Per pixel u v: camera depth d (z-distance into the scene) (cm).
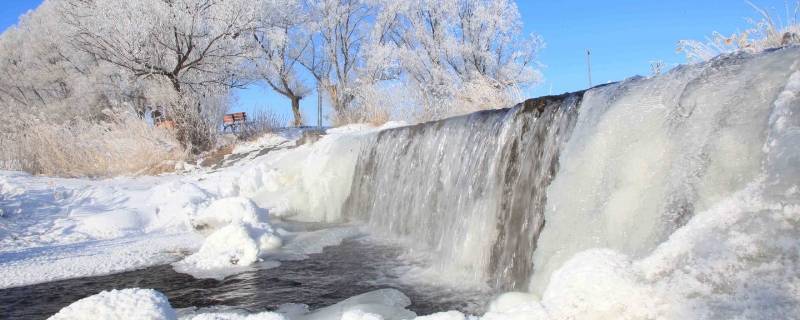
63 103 2320
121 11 1689
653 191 271
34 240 664
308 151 1009
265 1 2167
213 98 1652
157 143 1296
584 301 208
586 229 310
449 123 589
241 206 701
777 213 193
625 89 335
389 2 2864
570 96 394
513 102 986
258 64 2580
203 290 431
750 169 226
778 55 252
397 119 1349
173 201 835
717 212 214
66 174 1132
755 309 170
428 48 2708
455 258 483
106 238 692
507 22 2628
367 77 2578
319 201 824
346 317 297
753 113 239
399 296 391
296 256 550
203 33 1873
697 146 257
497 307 337
